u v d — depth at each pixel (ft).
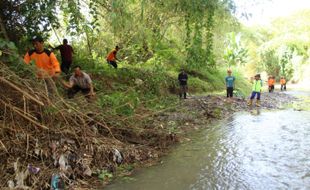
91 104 29.27
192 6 46.91
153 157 27.68
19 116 23.36
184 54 82.33
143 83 53.57
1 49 24.89
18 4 38.81
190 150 30.14
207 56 55.21
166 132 33.14
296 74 179.11
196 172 24.54
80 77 33.27
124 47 67.15
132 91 42.22
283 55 184.44
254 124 43.04
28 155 22.03
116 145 26.48
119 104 32.96
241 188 21.63
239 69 136.77
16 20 39.83
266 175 23.97
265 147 31.30
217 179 23.18
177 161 26.99
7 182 20.11
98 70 50.16
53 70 29.30
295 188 21.62
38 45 28.89
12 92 24.04
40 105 24.26
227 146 31.63
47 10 36.14
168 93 63.82
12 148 21.89
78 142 24.09
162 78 60.49
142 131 31.24
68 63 43.86
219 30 81.46
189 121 42.88
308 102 73.31
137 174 24.09
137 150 27.43
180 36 82.58
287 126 41.50
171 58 81.71
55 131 23.73
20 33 40.06
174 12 55.01
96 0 41.06
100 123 27.27
